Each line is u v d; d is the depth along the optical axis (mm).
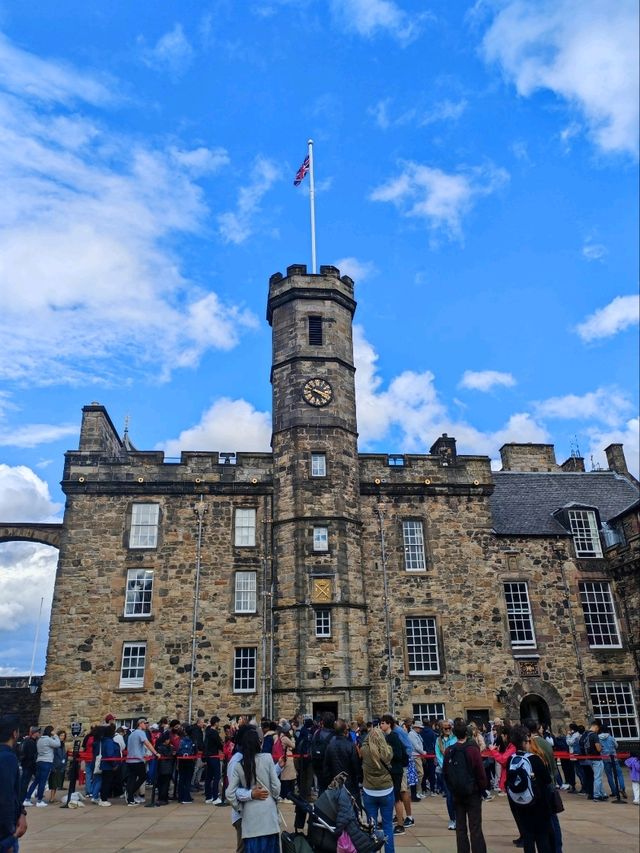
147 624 26094
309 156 34156
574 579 29219
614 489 34500
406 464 29719
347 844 7852
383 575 27828
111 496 27844
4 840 6465
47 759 16594
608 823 13883
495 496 32656
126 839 11875
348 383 30047
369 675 26219
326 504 27219
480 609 28047
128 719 24859
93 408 29078
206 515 27922
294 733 19219
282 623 25672
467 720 26094
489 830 13164
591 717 26969
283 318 30609
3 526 27688
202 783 21016
